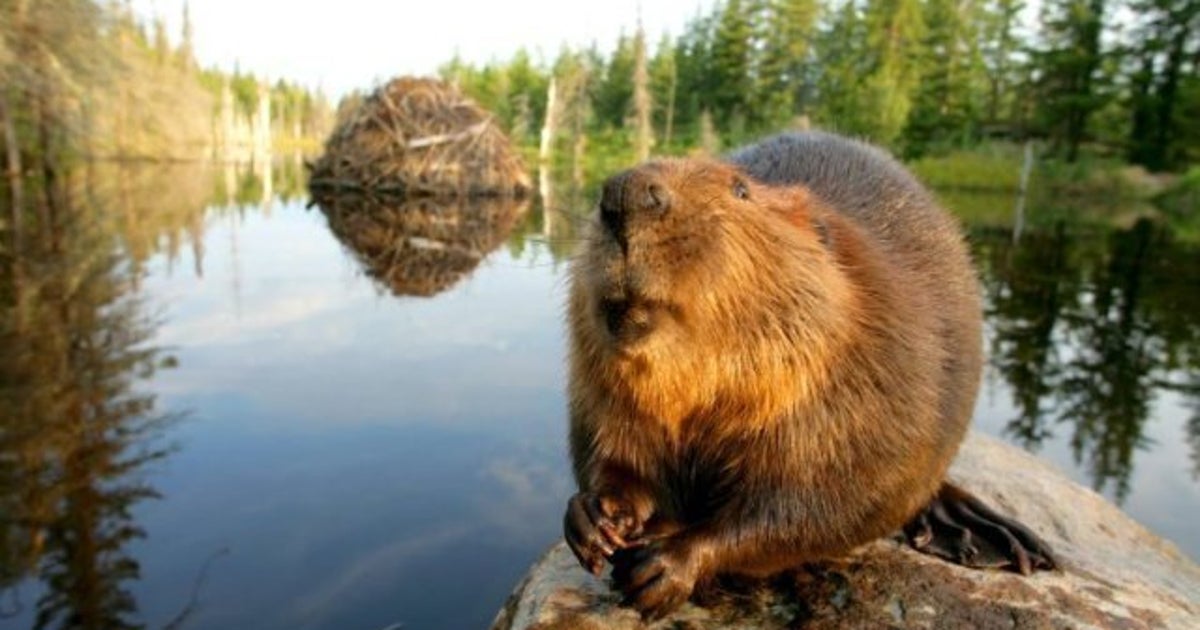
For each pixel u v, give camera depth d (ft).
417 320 8.24
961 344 2.68
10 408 5.61
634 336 1.94
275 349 7.14
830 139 3.31
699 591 2.49
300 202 21.31
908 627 2.38
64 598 3.53
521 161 24.47
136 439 5.16
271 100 95.35
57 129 22.93
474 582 3.76
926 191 3.19
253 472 4.76
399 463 4.91
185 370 6.49
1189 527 5.00
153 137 40.22
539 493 4.57
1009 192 31.40
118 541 3.99
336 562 3.88
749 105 49.21
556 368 6.64
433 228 15.61
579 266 2.14
